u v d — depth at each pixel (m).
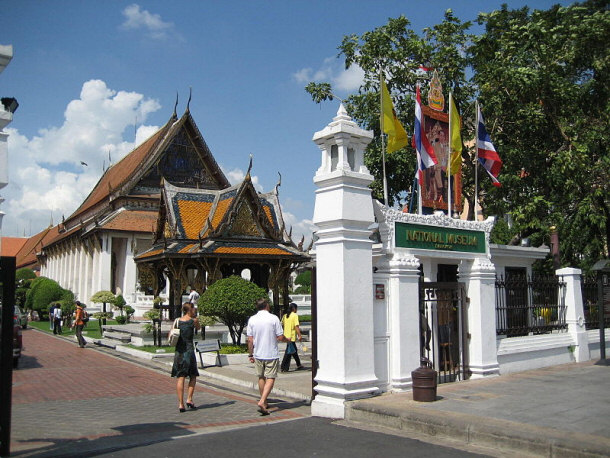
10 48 6.43
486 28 21.03
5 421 6.42
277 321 9.39
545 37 19.50
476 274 11.16
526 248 15.19
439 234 10.52
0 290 6.44
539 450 6.26
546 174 20.53
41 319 42.97
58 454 6.67
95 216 56.56
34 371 15.25
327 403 8.66
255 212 24.64
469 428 6.91
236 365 15.48
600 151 20.67
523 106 20.23
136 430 8.05
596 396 8.89
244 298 16.62
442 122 12.36
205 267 22.69
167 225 24.69
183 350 9.66
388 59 20.91
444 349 10.62
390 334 9.52
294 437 7.32
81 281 58.03
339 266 8.77
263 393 9.12
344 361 8.57
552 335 13.55
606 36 19.48
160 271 25.42
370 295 9.04
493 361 11.22
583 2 26.00
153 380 13.56
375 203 9.62
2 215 6.62
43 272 85.94
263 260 23.88
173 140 52.16
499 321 12.56
